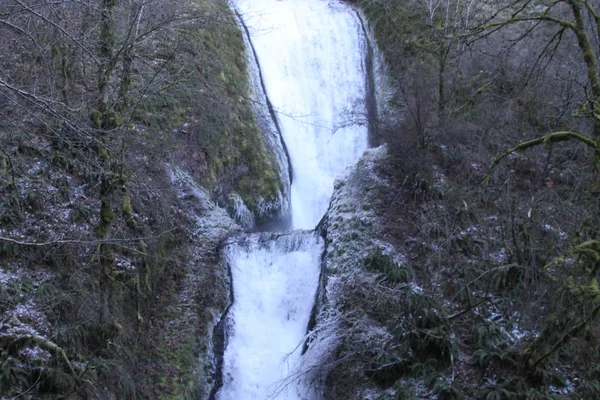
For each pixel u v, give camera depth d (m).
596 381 10.77
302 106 22.03
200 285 13.84
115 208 12.75
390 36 22.95
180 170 16.06
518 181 15.36
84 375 10.27
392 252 13.81
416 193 14.98
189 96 17.73
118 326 11.34
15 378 9.54
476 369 11.51
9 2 11.97
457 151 15.95
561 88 16.70
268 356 13.59
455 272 13.28
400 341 12.14
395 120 18.39
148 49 16.98
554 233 12.89
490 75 18.58
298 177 20.67
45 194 12.27
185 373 12.26
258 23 23.00
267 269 14.95
